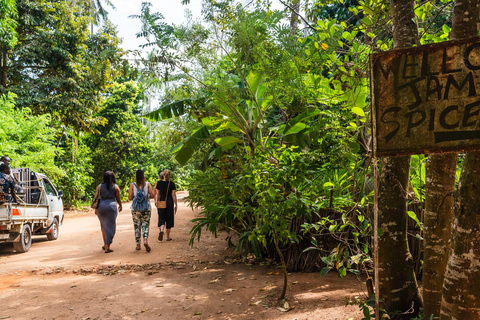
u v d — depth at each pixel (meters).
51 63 18.67
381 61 2.44
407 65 2.39
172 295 5.22
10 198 8.32
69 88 18.91
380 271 3.55
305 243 5.91
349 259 3.82
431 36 4.65
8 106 14.76
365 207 4.39
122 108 31.12
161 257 7.56
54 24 18.95
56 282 6.01
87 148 22.81
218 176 6.85
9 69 18.48
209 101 6.18
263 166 4.69
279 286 5.26
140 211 8.14
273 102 6.31
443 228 3.15
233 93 6.08
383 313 3.36
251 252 7.38
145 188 8.23
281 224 4.62
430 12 4.50
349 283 5.16
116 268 6.77
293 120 6.31
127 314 4.59
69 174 19.67
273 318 4.18
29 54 17.94
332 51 4.54
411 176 5.25
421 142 2.34
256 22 5.25
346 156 5.04
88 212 18.80
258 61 5.45
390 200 3.50
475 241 2.37
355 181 5.38
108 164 29.69
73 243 9.62
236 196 5.31
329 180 5.80
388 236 3.50
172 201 9.41
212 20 5.50
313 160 5.03
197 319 4.36
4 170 8.35
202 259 7.29
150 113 7.27
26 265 7.22
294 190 5.22
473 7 2.69
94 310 4.75
